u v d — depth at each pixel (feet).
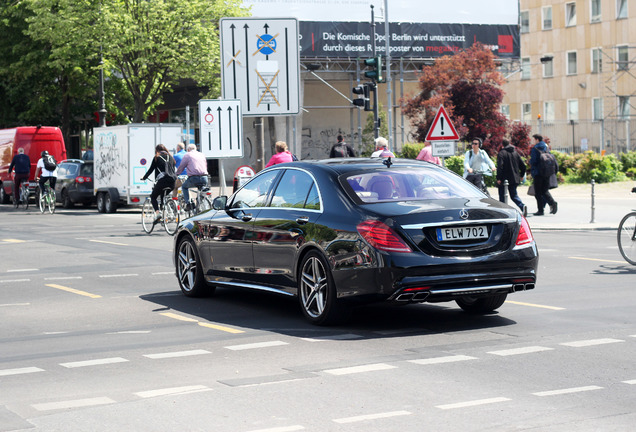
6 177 253.65
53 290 81.41
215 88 269.03
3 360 51.13
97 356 51.57
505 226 57.47
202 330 59.47
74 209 225.35
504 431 34.55
